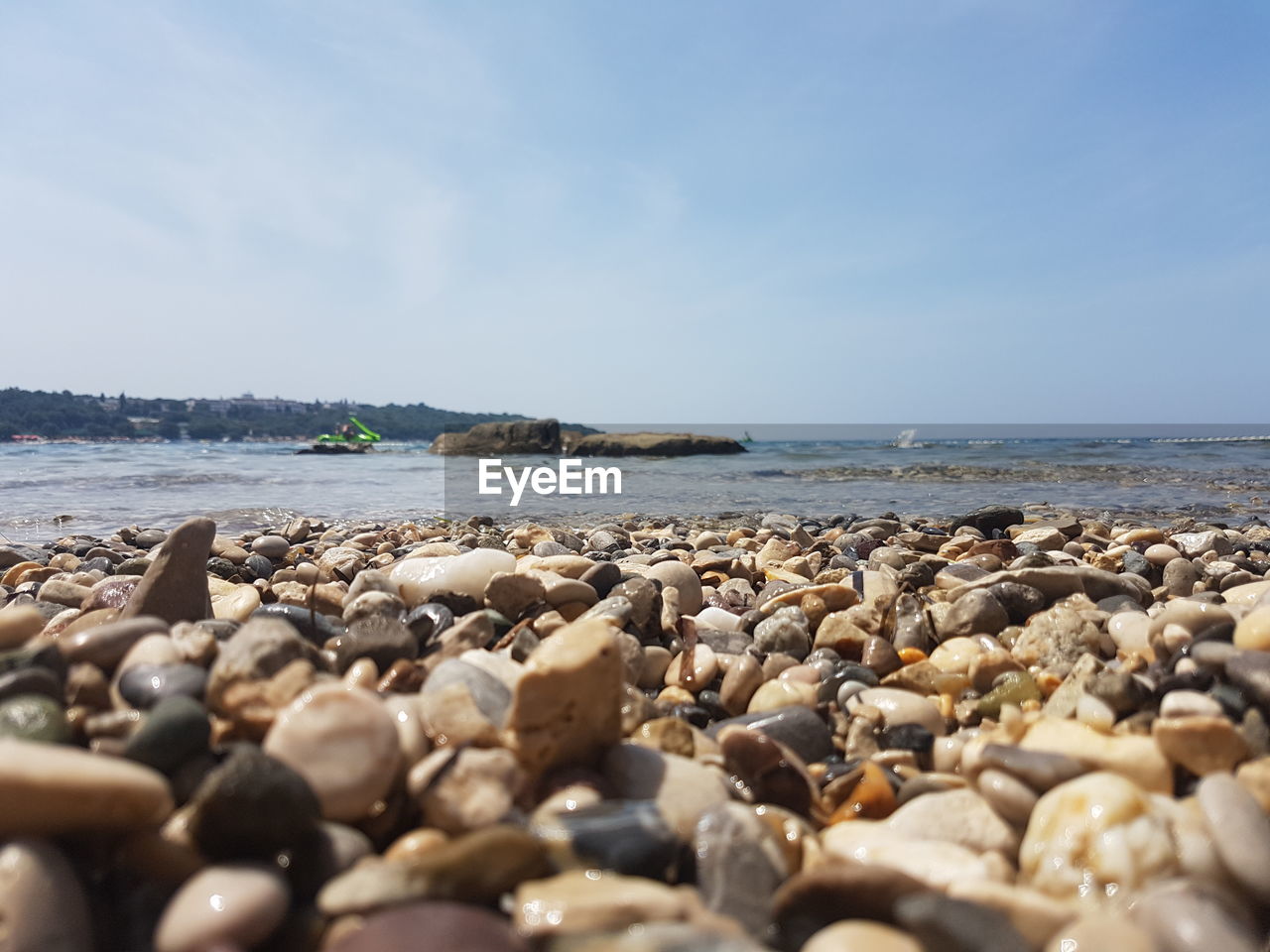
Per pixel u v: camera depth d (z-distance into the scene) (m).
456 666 0.25
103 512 1.18
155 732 0.19
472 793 0.20
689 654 0.34
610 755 0.23
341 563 0.57
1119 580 0.45
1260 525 0.94
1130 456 2.67
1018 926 0.16
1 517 1.10
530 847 0.17
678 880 0.19
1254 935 0.16
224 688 0.22
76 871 0.16
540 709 0.22
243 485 1.73
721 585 0.53
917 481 1.77
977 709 0.30
